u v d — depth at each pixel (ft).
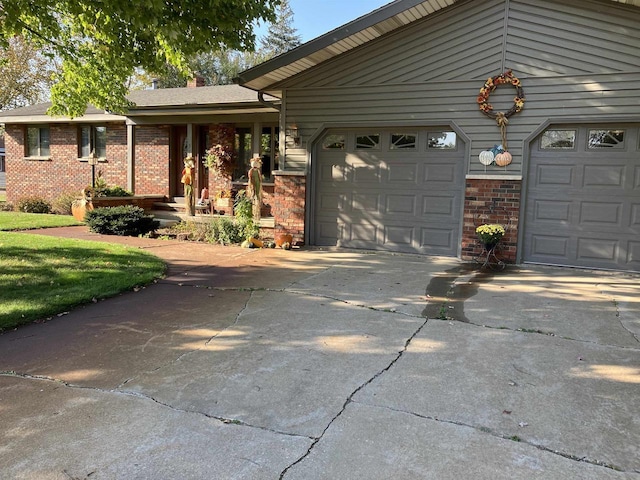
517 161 24.97
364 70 27.94
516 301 18.01
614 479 7.48
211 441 8.53
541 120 24.36
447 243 27.37
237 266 24.17
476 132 25.76
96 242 29.35
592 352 12.90
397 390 10.59
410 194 28.04
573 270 23.94
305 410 9.68
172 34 19.22
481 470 7.69
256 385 10.82
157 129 44.83
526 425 9.11
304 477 7.50
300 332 14.44
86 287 18.60
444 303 17.71
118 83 31.89
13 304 16.10
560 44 23.73
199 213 41.52
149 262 23.70
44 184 51.11
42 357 12.38
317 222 30.55
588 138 23.94
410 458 8.02
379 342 13.60
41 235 32.12
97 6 19.54
